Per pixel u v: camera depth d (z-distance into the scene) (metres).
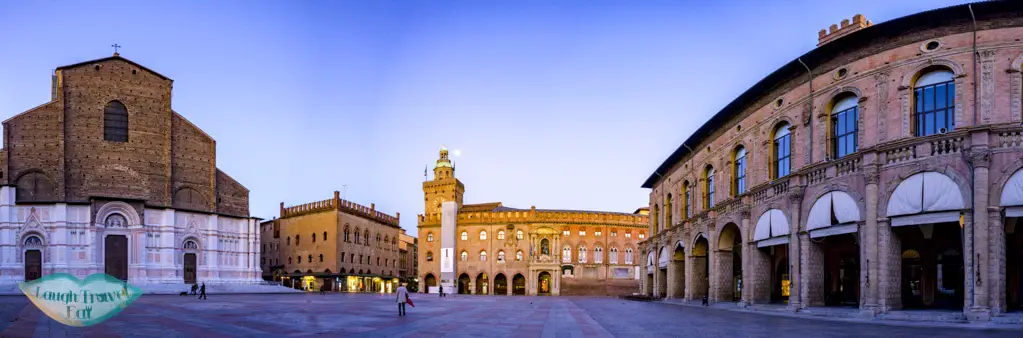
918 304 35.78
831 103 36.34
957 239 34.78
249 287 85.94
